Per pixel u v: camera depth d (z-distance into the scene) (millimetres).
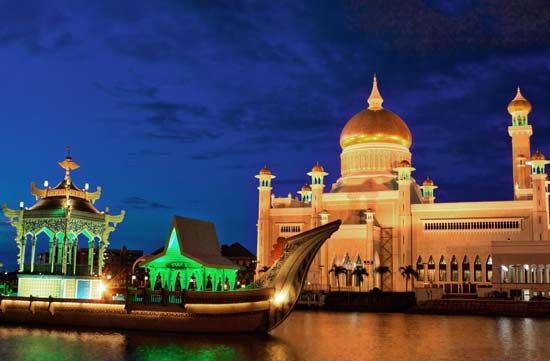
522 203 119062
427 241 123938
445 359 43719
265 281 54750
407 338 56906
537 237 116750
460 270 120750
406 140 139500
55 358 39969
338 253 124812
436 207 124188
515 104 131875
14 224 59812
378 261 125500
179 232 53875
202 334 52125
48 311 56031
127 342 47000
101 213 61688
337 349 47781
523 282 108250
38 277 58281
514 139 131250
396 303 107125
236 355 42344
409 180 126812
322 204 132750
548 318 89625
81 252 140000
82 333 51875
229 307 51719
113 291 68000
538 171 119000
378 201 129750
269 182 136750
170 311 52281
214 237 58094
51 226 58156
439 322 78812
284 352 44781
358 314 96188
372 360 42625
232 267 56219
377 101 143125
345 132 141500
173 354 42000
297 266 54719
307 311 103000
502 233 119438
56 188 60875
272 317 54094
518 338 58000
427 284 119812
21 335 50312
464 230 121875
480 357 44812
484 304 99125
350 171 139500
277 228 134500
